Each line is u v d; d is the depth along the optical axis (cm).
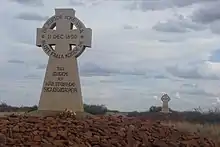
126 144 1516
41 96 1903
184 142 1705
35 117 1678
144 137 1605
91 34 1912
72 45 1925
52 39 1922
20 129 1454
